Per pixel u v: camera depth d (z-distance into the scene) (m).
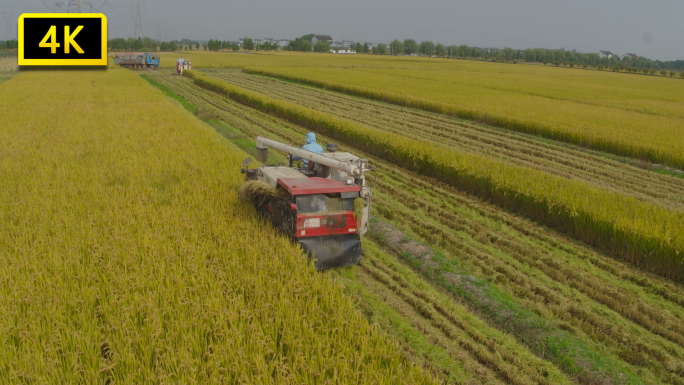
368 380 4.72
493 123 26.22
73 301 5.96
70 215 9.20
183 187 11.49
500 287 8.52
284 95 38.41
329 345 5.24
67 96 31.55
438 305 7.70
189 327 5.50
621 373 6.20
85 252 7.66
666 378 6.23
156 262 7.12
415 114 29.83
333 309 6.11
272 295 6.34
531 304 7.92
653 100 42.25
